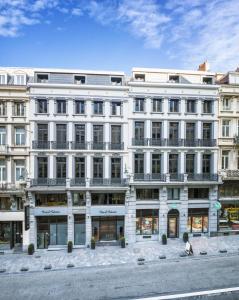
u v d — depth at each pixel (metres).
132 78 27.72
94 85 25.92
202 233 27.73
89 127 26.14
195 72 28.66
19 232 25.70
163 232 26.94
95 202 26.42
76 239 25.98
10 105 25.39
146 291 15.55
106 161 26.34
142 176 26.64
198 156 27.50
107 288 16.05
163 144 27.00
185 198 27.27
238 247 23.94
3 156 25.38
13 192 25.02
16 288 16.28
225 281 16.69
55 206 25.73
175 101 27.62
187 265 19.72
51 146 25.59
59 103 26.17
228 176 27.86
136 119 26.75
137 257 21.84
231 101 28.50
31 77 27.25
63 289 16.02
